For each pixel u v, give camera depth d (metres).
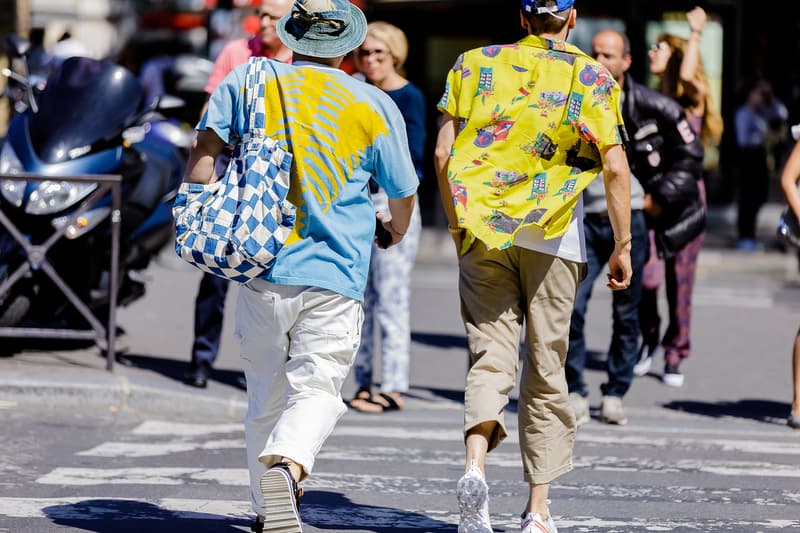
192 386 22.08
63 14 98.38
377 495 16.62
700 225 22.78
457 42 57.44
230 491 16.48
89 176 21.61
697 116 24.47
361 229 13.05
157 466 17.83
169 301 32.44
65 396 21.05
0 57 50.94
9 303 22.02
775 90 53.44
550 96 13.63
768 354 28.42
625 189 13.62
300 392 12.91
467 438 13.55
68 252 22.67
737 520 15.66
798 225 20.86
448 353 27.91
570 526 15.27
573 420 14.12
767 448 20.09
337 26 13.13
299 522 12.20
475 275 13.98
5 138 22.95
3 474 17.05
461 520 13.05
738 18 53.19
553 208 13.55
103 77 22.92
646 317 25.72
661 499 16.70
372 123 12.96
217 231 12.48
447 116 14.10
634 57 49.75
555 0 13.78
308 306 12.84
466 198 13.69
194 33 95.62
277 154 12.66
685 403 23.53
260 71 12.91
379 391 23.19
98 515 15.12
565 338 13.99
